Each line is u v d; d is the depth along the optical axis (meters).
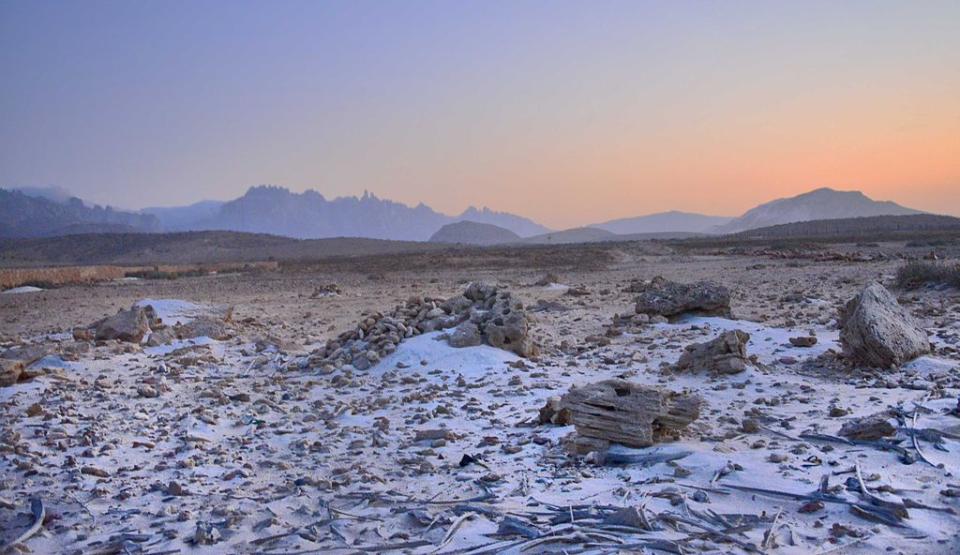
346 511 7.98
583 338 18.62
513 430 10.66
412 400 12.77
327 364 16.12
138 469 9.51
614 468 8.75
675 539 6.77
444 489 8.44
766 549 6.49
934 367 12.77
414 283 40.78
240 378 15.55
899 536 6.61
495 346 15.95
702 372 13.74
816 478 7.89
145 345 19.00
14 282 47.22
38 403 12.59
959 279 23.34
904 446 8.62
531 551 6.72
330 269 59.22
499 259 59.62
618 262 53.97
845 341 13.77
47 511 8.10
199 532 7.38
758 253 55.34
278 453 10.17
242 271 61.09
